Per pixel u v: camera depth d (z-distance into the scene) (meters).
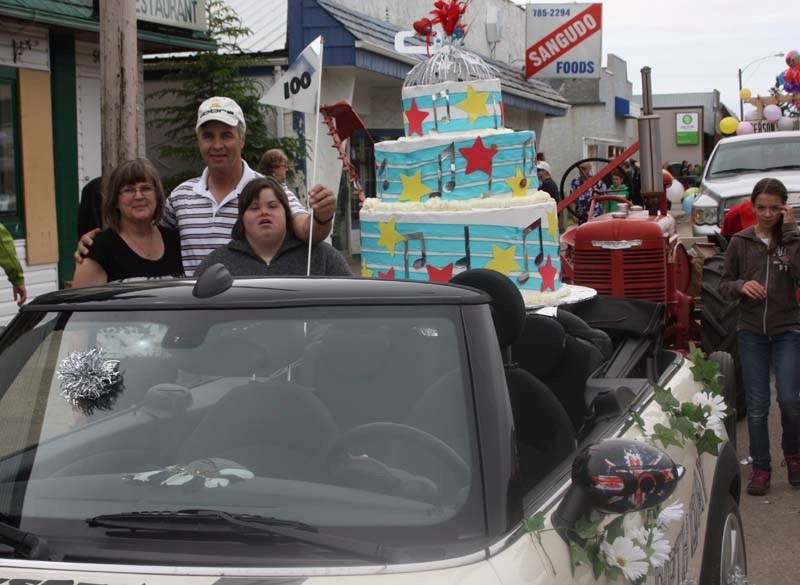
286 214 5.09
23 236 11.50
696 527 4.09
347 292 3.24
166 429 3.11
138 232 5.50
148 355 3.21
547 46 24.25
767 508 6.89
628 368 5.04
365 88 19.20
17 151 11.41
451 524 2.74
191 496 2.87
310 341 3.15
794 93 20.19
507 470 2.86
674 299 9.30
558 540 2.88
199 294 3.28
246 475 2.94
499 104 6.61
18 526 2.85
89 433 3.13
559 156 34.91
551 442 3.94
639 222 9.22
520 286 6.18
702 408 4.30
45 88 11.74
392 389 3.05
